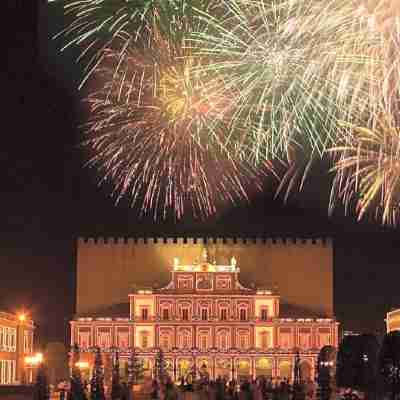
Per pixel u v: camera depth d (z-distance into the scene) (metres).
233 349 180.75
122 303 185.38
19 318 142.38
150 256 187.00
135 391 80.75
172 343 181.25
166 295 182.75
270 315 182.00
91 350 177.75
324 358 88.25
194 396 74.00
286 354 180.00
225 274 184.50
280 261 186.75
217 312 182.88
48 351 147.62
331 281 184.62
